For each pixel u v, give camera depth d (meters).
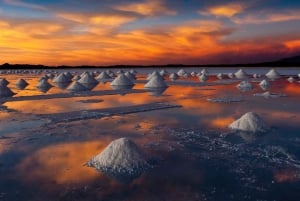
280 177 3.55
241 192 3.15
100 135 5.57
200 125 6.42
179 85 18.39
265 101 10.38
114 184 3.38
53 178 3.55
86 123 6.67
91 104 9.83
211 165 3.96
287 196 3.05
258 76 27.09
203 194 3.11
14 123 6.67
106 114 7.72
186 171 3.75
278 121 6.80
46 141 5.16
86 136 5.50
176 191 3.19
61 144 4.97
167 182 3.43
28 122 6.77
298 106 9.11
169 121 6.87
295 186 3.29
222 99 10.87
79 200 3.00
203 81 22.06
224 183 3.38
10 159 4.22
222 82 20.72
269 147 4.77
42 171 3.77
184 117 7.37
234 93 13.26
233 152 4.52
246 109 8.59
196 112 8.12
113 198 3.04
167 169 3.82
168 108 8.85
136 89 15.72
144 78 27.50
